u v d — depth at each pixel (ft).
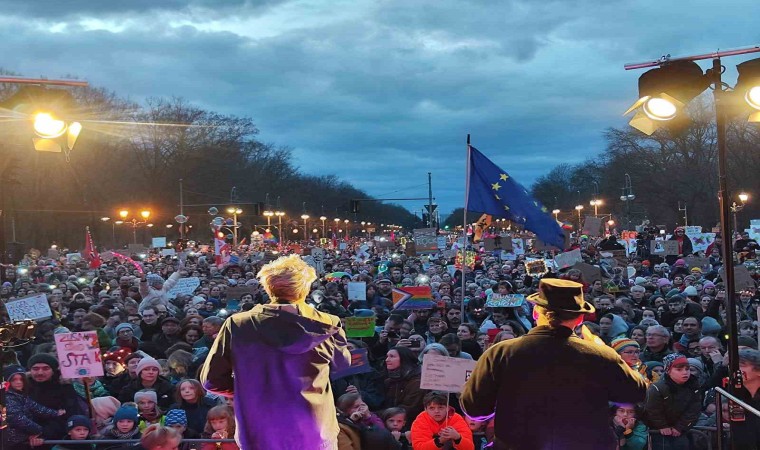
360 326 34.37
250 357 12.48
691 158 230.68
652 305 48.42
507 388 12.92
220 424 21.01
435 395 20.98
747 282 45.01
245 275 78.33
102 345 35.42
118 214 219.00
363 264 94.02
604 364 12.75
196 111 253.65
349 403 20.08
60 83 21.15
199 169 248.93
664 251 83.61
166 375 29.53
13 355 28.63
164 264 92.38
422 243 96.43
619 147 259.19
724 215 17.07
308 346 12.49
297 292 13.20
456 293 54.29
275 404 12.31
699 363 24.41
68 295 54.19
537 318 13.64
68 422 22.31
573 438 12.46
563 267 58.13
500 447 12.96
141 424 23.63
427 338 36.09
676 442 20.62
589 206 314.14
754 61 17.17
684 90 18.03
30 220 187.11
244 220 281.74
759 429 16.46
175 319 36.70
